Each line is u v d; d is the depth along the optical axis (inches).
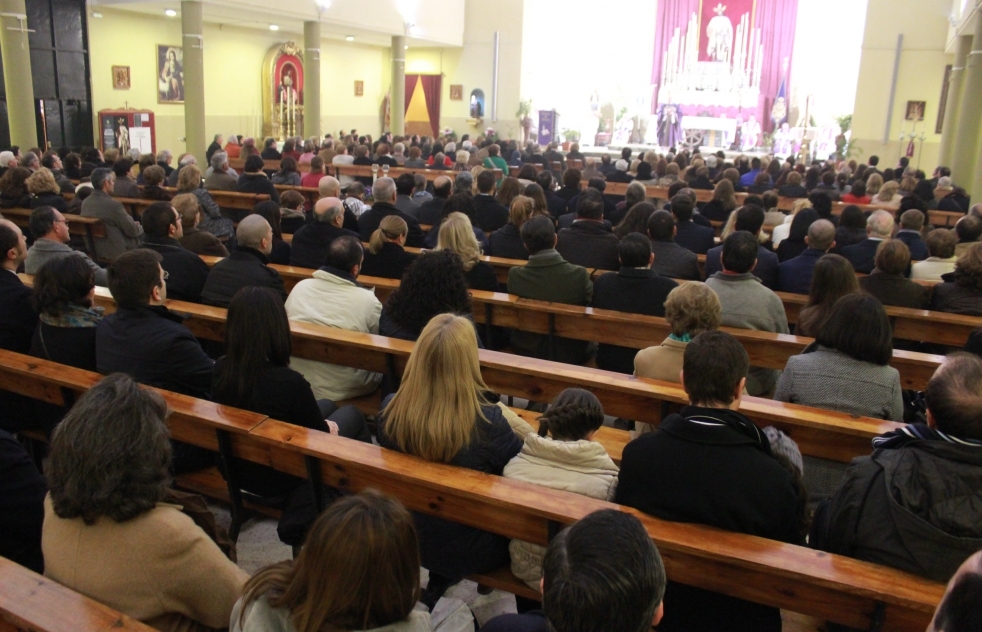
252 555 122.5
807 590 77.8
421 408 95.1
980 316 179.9
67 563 71.7
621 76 980.6
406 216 251.3
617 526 53.8
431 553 100.0
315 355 150.6
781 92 903.7
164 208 176.7
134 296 119.5
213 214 276.4
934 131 763.4
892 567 76.5
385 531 55.9
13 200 286.8
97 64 597.6
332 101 848.9
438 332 96.0
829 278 152.9
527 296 179.0
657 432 84.9
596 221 216.5
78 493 68.6
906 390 153.9
